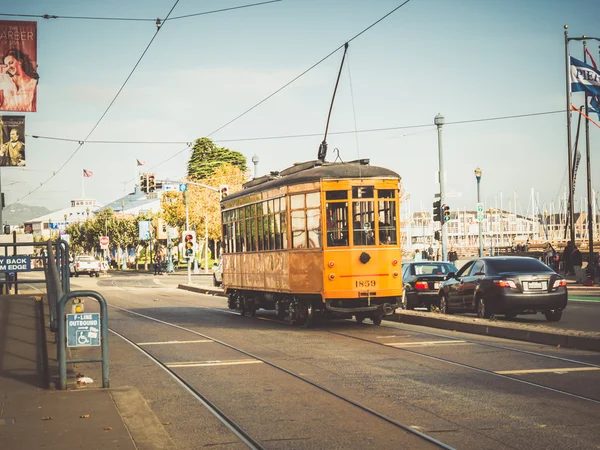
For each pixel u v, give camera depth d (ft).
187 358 48.85
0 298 68.08
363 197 65.10
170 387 38.40
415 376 39.83
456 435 27.25
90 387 36.29
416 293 84.64
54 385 35.58
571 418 29.55
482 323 60.18
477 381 37.96
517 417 29.86
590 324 65.46
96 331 35.22
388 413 31.12
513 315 71.20
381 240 65.31
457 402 32.94
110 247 380.99
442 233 127.34
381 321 72.33
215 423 30.14
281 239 70.59
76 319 35.04
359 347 52.65
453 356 46.96
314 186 65.41
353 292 64.44
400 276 65.82
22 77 81.46
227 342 57.41
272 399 34.68
